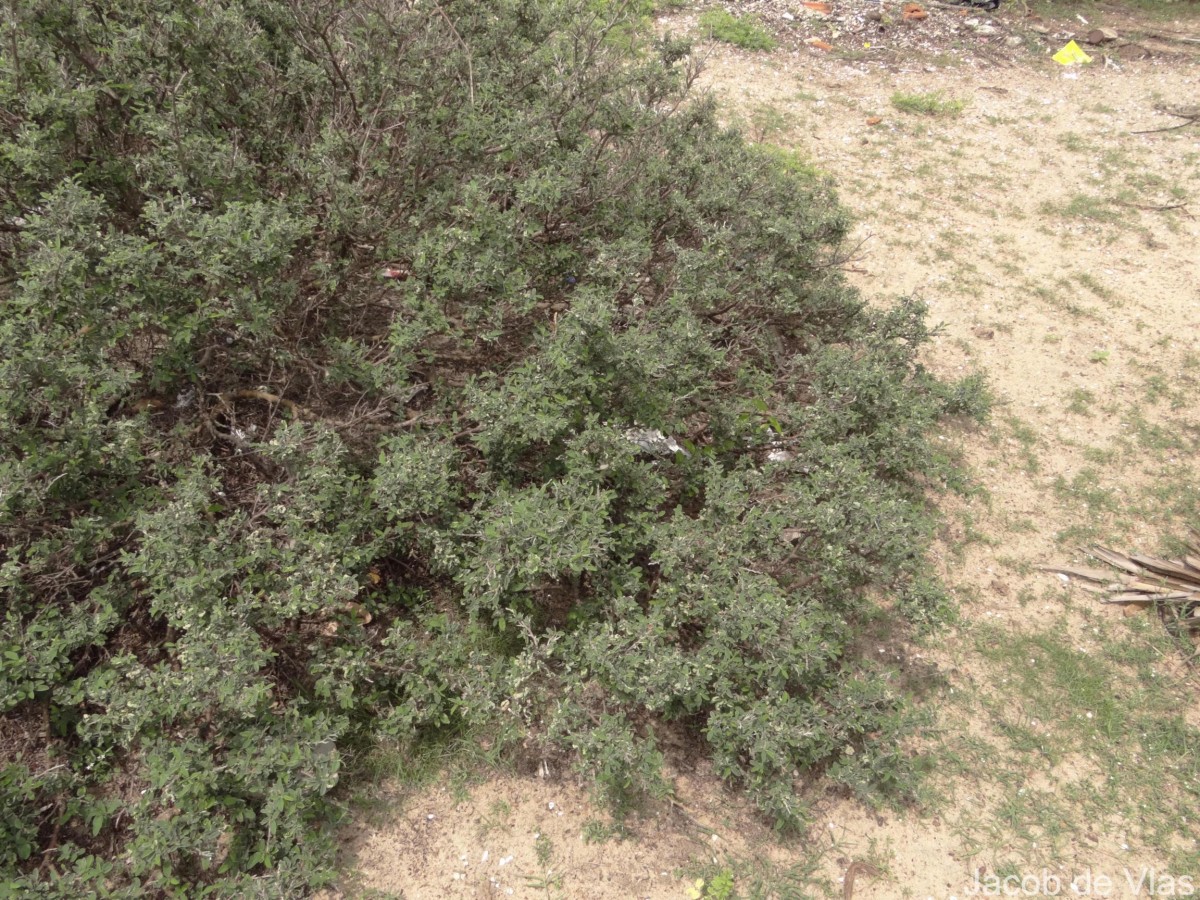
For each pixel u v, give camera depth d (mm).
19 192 3146
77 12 3355
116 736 2613
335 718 2859
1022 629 3922
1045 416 4957
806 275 4562
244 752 2617
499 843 3025
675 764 3297
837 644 3176
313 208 3732
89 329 2811
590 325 3133
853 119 7465
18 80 3100
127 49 3389
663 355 3494
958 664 3771
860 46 8797
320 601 2744
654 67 4863
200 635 2562
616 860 3033
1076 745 3533
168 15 3484
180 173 3248
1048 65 8789
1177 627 3916
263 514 2979
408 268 3680
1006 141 7398
